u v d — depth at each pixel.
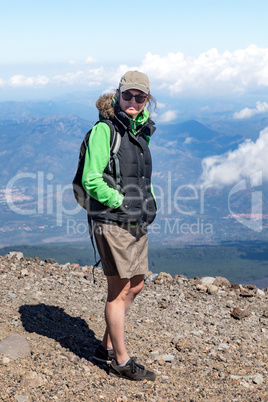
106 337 3.54
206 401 3.21
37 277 6.30
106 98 3.23
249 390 3.49
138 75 3.17
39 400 2.73
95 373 3.37
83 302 5.44
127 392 3.16
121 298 3.28
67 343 3.79
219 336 4.82
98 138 3.04
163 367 3.80
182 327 4.96
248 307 6.02
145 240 3.40
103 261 3.21
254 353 4.41
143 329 4.71
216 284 7.14
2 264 6.82
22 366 3.13
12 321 4.09
